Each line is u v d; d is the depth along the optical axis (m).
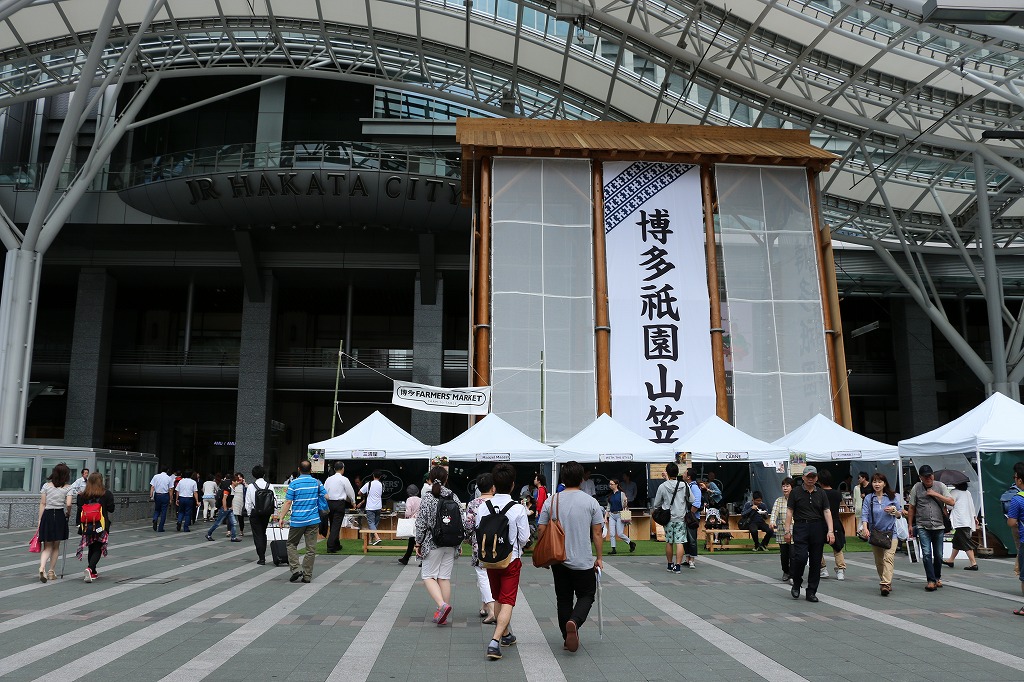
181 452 47.00
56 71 36.12
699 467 25.48
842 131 34.06
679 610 10.10
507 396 24.92
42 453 26.86
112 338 44.62
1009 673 6.64
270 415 40.59
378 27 34.69
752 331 26.28
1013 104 30.53
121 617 9.16
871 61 28.28
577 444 20.59
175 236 39.38
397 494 25.92
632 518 22.41
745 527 19.97
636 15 32.28
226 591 11.47
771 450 20.53
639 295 25.95
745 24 29.62
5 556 16.08
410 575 13.86
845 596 11.30
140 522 30.08
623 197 26.78
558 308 25.77
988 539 17.47
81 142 41.84
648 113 37.72
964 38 23.31
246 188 35.94
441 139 40.94
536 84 37.22
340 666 6.89
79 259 40.31
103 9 32.38
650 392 25.14
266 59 38.38
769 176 27.69
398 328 49.62
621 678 6.54
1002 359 33.16
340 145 36.47
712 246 26.59
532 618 9.60
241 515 22.64
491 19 33.56
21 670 6.56
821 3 28.08
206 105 44.03
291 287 44.31
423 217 37.38
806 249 27.22
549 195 26.59
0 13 23.11
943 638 8.17
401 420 49.41
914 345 44.75
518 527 7.62
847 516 23.12
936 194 38.78
